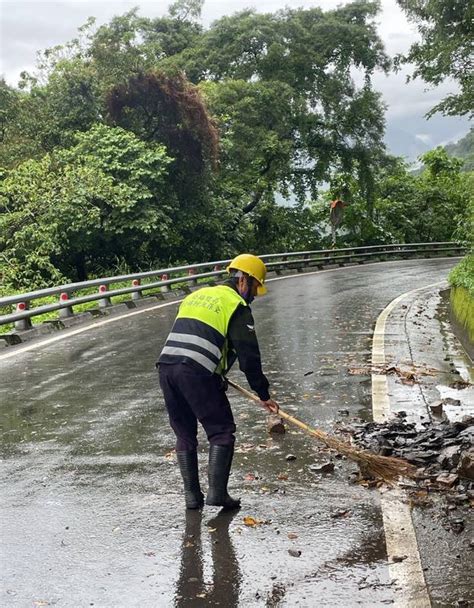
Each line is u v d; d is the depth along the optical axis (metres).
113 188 19.94
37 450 5.69
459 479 4.76
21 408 7.10
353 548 3.87
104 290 15.37
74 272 22.78
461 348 10.50
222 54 32.19
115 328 12.76
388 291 19.03
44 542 4.03
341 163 35.88
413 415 6.53
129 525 4.24
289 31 32.50
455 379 8.17
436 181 44.00
